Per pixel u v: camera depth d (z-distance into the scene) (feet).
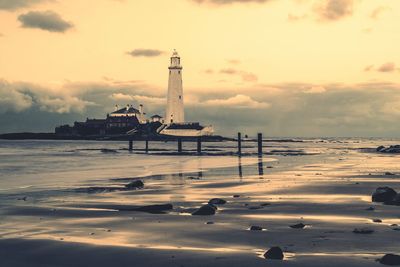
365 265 48.52
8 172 189.67
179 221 73.61
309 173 168.25
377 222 71.15
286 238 60.95
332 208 84.84
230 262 50.44
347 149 504.02
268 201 94.99
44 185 134.62
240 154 356.79
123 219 75.97
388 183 127.95
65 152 441.27
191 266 49.49
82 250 55.93
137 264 50.52
